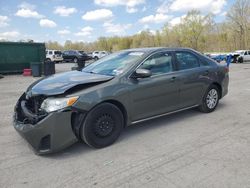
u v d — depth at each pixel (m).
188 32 71.19
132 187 2.87
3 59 17.23
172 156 3.62
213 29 70.38
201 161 3.45
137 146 3.99
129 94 4.12
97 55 44.25
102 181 3.01
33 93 3.73
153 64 4.59
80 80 3.89
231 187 2.83
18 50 17.77
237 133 4.48
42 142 3.55
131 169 3.28
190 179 3.00
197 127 4.83
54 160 3.57
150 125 4.97
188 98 5.19
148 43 83.62
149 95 4.41
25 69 17.17
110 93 3.87
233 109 6.12
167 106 4.79
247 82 11.29
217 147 3.89
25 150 3.91
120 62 4.59
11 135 4.55
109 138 3.98
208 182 2.93
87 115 3.68
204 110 5.71
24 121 3.66
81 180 3.05
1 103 7.45
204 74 5.45
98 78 3.98
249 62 31.92
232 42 64.00
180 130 4.68
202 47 70.38
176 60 5.00
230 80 12.13
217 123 5.05
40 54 18.64
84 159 3.58
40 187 2.92
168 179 3.02
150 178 3.05
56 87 3.67
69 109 3.51
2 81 13.59
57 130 3.48
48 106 3.48
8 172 3.25
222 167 3.27
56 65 29.67
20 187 2.92
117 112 4.02
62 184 2.97
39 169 3.32
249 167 3.26
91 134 3.77
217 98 5.96
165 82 4.64
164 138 4.30
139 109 4.33
